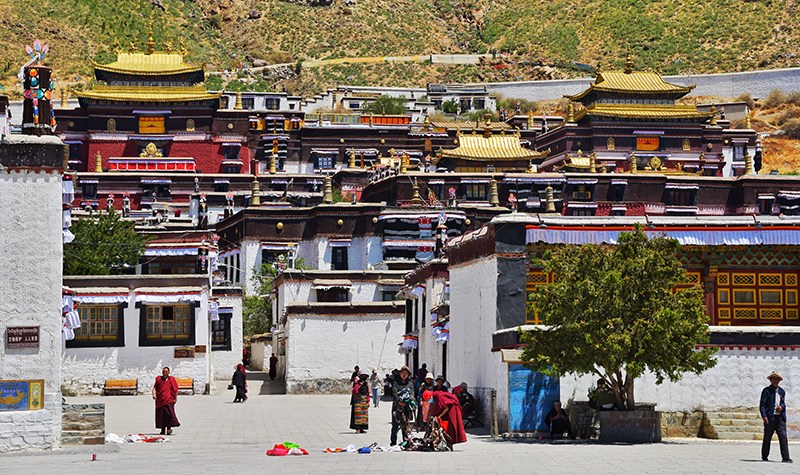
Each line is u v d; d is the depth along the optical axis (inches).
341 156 5339.6
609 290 1385.3
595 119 5324.8
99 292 2503.7
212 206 4662.9
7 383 1312.7
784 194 4566.9
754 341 1529.3
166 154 5191.9
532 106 7426.2
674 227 1646.2
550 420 1481.3
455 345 1857.8
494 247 1595.7
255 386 2896.2
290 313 2716.5
